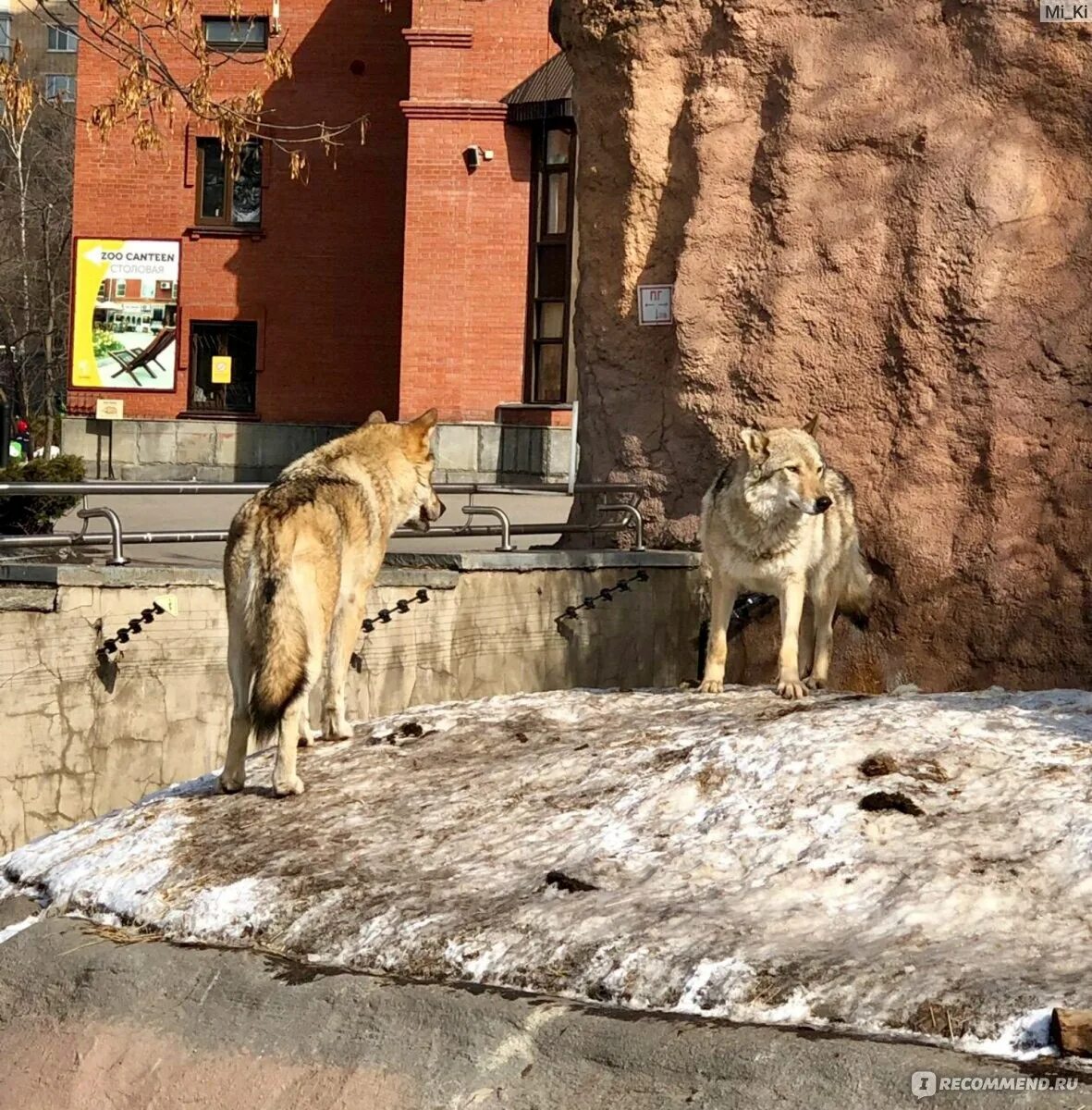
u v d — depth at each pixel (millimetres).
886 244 9062
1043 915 4164
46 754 6449
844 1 9219
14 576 6559
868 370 9141
